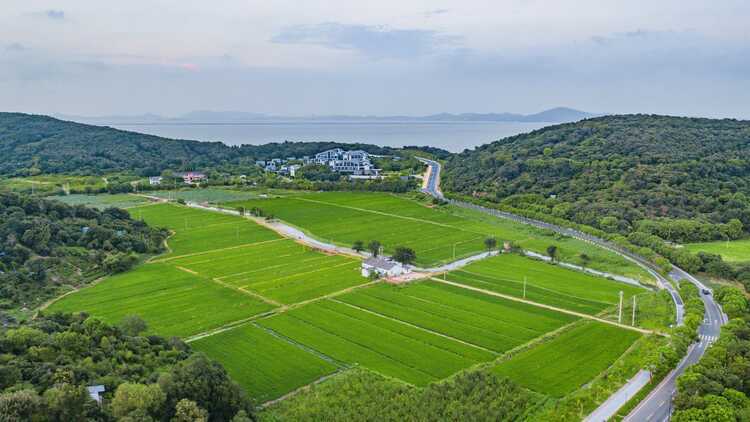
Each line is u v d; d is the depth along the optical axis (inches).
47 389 3703.3
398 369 5103.3
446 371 5068.9
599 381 4795.8
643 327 6013.8
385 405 4355.3
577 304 6791.3
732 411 3951.8
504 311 6545.3
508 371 5032.0
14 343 4229.8
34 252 7736.2
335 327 6053.2
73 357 4318.4
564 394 4630.9
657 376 4889.3
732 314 6136.8
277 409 4367.6
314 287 7381.9
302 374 4990.2
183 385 4008.4
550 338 5767.7
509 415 4217.5
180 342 5147.6
